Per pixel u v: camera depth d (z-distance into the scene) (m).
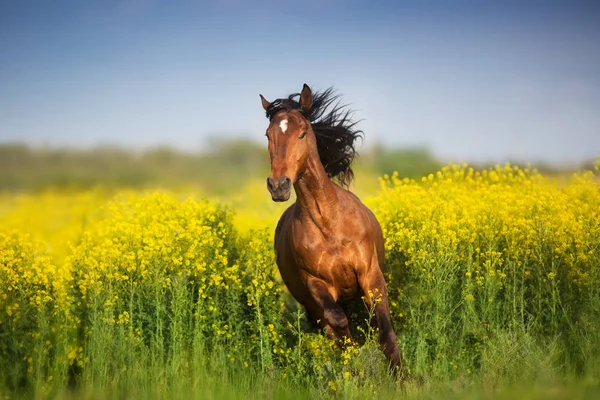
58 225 23.20
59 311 10.85
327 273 11.16
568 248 12.10
